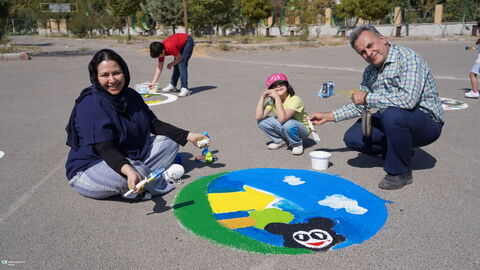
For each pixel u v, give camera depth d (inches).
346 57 618.2
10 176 146.4
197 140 133.3
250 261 91.3
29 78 402.0
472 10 1198.3
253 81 377.4
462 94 298.8
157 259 92.7
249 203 121.1
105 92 117.8
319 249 95.8
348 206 118.2
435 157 162.9
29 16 1895.9
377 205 118.9
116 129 120.6
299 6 1254.9
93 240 101.6
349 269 87.8
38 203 123.3
